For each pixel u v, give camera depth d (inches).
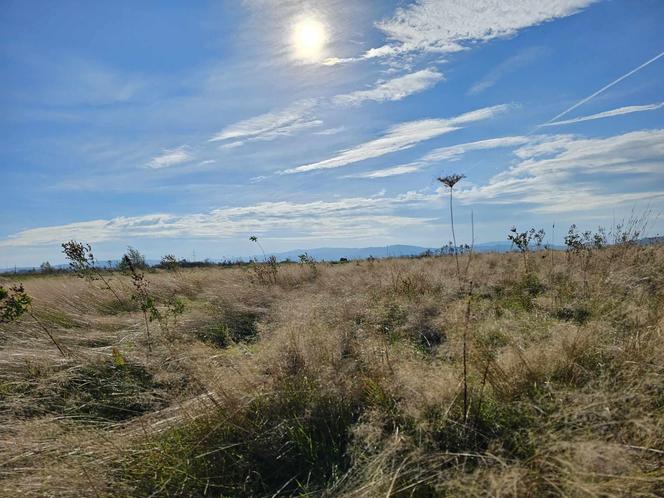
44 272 754.8
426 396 117.0
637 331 136.6
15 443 117.6
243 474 107.7
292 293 335.3
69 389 169.0
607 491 80.2
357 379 134.0
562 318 198.2
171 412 136.4
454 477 90.7
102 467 106.7
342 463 107.3
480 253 552.7
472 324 166.9
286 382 135.7
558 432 97.0
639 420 94.1
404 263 489.1
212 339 238.8
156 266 631.8
